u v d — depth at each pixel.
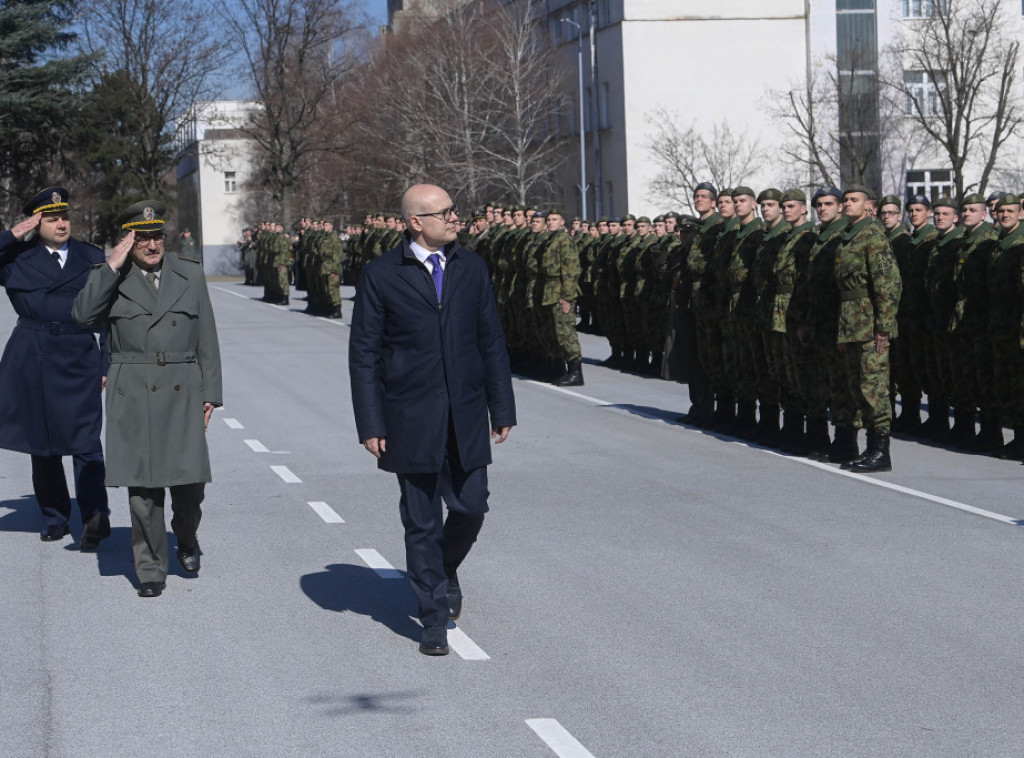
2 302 37.09
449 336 6.41
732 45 51.53
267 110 61.75
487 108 49.78
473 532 6.72
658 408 16.05
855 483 10.91
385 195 58.62
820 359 12.05
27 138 54.47
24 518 9.61
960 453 12.62
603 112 53.72
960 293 12.54
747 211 13.12
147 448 7.40
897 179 51.19
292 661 6.33
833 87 50.56
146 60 64.75
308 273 33.38
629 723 5.47
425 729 5.42
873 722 5.48
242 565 8.20
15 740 5.32
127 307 7.42
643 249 19.38
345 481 11.07
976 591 7.48
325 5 60.56
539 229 18.84
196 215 90.81
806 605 7.20
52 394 8.45
